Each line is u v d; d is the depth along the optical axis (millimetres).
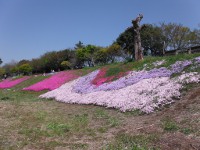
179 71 19453
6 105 20938
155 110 14984
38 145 10633
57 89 31469
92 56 66750
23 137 11711
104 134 12031
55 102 24906
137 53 28531
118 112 16688
